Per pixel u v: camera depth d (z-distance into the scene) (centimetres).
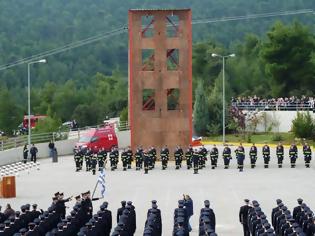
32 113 14362
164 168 7425
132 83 7838
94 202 5575
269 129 10956
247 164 7806
